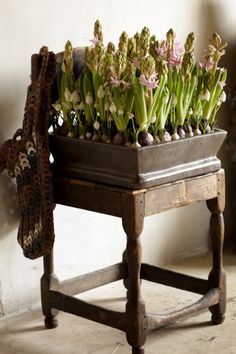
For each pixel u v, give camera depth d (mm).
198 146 3230
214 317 3508
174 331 3447
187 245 4453
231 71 4484
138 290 3104
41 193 3193
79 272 3916
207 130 3309
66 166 3213
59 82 3225
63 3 3617
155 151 3016
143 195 3027
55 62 3189
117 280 3742
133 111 3020
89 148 3092
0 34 3398
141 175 3004
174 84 3131
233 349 3275
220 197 3404
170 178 3119
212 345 3314
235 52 4480
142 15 3975
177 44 3189
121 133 3033
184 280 3580
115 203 3059
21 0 3451
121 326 3158
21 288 3674
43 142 3164
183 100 3158
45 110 3176
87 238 3926
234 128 4402
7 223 3570
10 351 3277
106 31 3824
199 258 4438
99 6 3775
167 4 4078
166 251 4336
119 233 4074
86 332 3459
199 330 3457
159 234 4277
